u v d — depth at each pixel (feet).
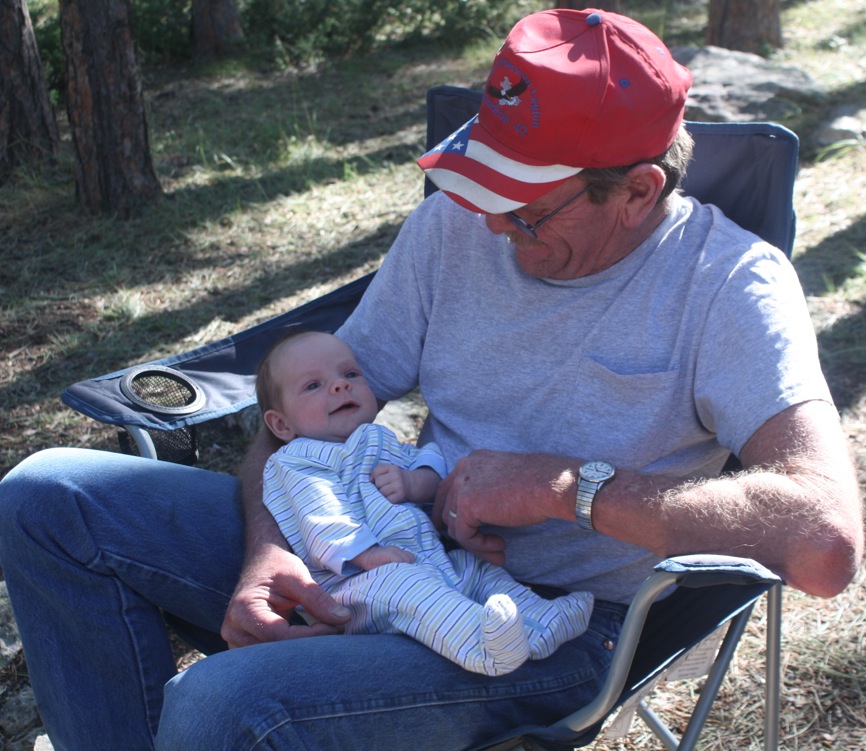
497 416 6.67
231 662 5.08
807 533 4.85
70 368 13.82
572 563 6.27
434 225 7.04
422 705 5.16
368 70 31.12
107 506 6.24
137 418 6.89
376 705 5.06
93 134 18.72
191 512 6.53
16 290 16.26
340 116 25.91
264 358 7.16
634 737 7.64
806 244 15.88
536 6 36.06
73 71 18.53
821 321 13.44
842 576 4.83
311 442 6.66
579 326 6.26
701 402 5.85
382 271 7.45
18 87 21.30
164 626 6.34
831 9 34.01
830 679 8.00
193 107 27.73
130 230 18.44
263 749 4.80
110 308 15.35
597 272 6.22
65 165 21.61
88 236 18.26
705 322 5.90
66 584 6.13
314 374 6.93
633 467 6.09
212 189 20.25
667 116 5.71
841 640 8.37
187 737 4.87
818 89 22.22
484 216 6.79
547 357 6.39
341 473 6.52
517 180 5.76
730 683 8.05
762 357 5.57
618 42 5.70
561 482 5.61
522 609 5.74
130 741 6.10
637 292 6.13
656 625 5.93
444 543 6.54
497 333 6.60
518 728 5.17
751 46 28.27
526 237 6.11
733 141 7.09
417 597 5.46
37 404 13.01
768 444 5.34
